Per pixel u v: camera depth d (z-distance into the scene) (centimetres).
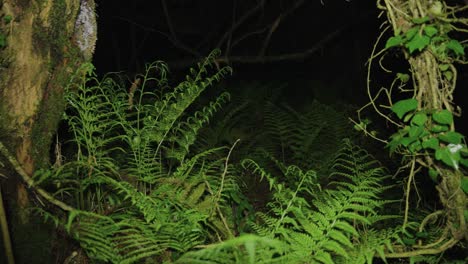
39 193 312
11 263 303
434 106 300
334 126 507
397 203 444
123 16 995
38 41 340
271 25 926
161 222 297
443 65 301
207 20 1041
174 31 987
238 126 582
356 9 1005
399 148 325
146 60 1045
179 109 372
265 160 493
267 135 550
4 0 325
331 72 1028
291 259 275
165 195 329
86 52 369
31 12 335
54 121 353
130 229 297
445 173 306
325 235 283
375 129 545
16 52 332
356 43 973
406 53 308
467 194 305
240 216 363
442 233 322
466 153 291
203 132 508
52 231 338
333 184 466
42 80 343
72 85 360
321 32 1061
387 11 312
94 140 364
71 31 356
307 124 510
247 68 1008
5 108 336
